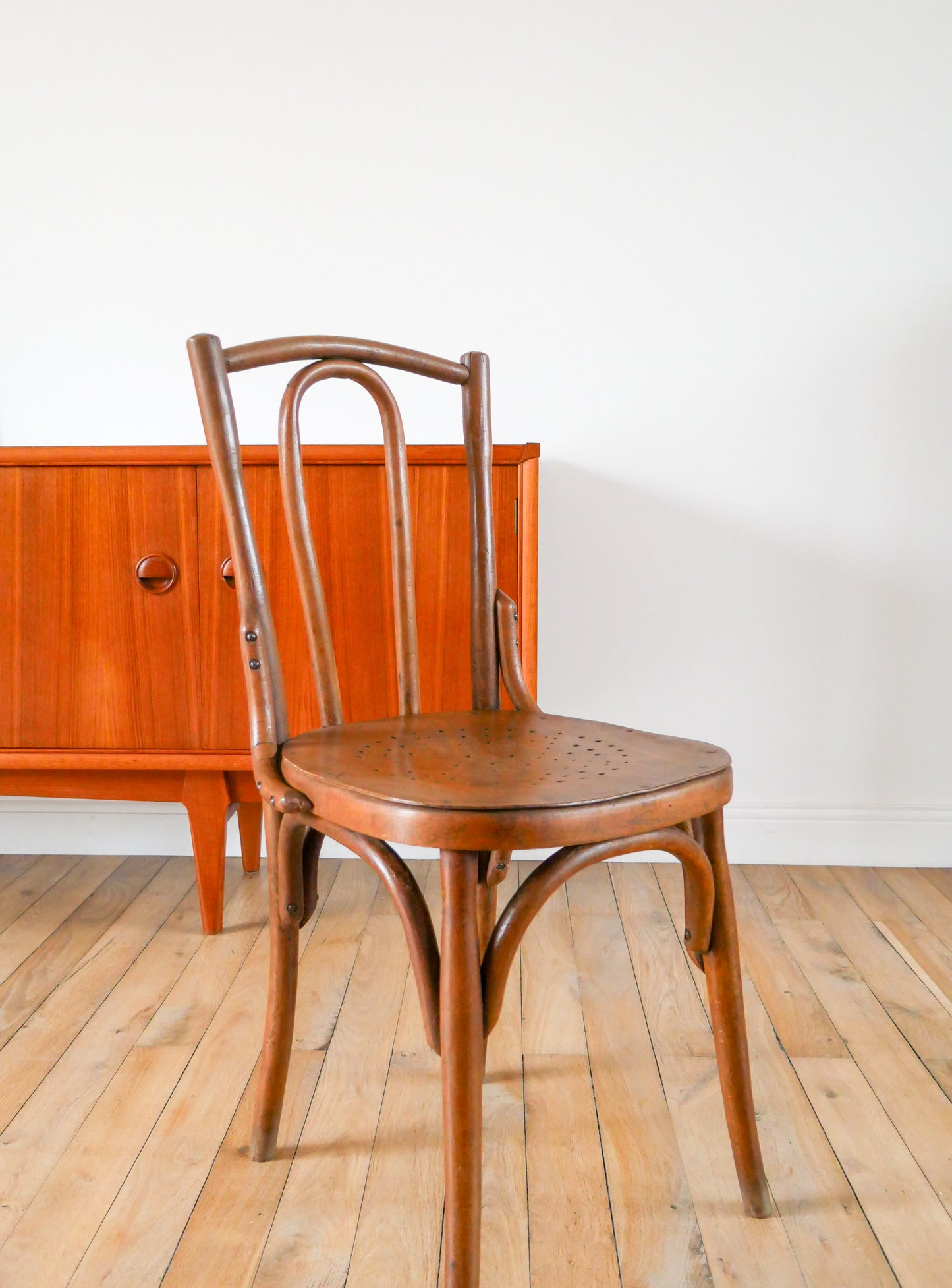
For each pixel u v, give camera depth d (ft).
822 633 6.42
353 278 6.25
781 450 6.31
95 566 5.23
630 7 6.07
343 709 5.29
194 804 5.34
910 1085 3.91
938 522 6.31
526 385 6.31
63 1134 3.55
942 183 6.09
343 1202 3.20
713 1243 3.02
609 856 2.63
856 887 6.12
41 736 5.33
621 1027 4.36
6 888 6.06
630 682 6.51
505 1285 2.84
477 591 3.84
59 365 6.31
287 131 6.17
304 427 6.31
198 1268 2.90
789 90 6.08
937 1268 2.93
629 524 6.39
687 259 6.21
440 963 2.60
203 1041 4.21
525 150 6.17
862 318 6.20
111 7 6.10
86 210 6.21
